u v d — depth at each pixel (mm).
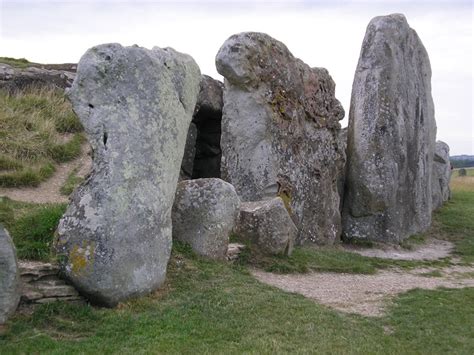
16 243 8148
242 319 7480
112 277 7215
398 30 16594
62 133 15992
